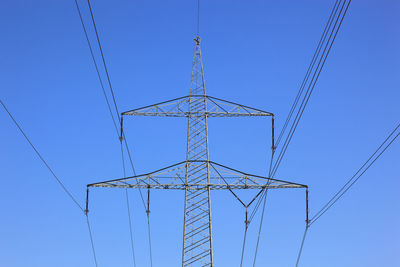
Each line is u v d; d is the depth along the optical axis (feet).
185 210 187.21
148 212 207.92
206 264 181.88
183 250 183.83
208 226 184.96
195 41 214.69
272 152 203.41
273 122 204.54
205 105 201.26
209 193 187.42
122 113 198.49
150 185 187.73
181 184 187.62
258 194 191.72
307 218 186.60
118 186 187.42
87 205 187.32
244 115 203.10
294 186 187.52
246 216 201.16
